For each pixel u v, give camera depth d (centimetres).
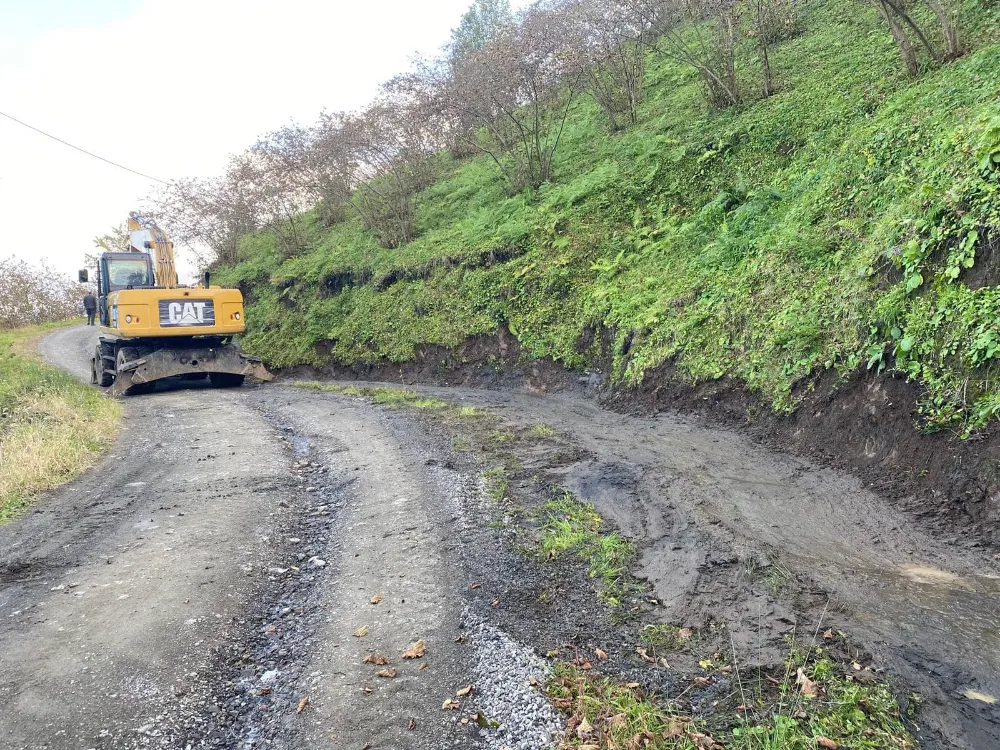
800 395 750
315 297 1980
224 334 1600
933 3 1045
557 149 1773
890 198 810
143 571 542
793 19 1557
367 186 2139
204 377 1738
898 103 970
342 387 1462
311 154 2086
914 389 612
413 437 931
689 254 1154
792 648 393
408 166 2095
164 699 382
